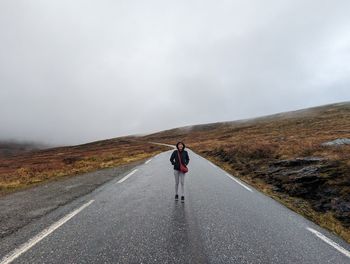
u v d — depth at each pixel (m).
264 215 7.04
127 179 12.62
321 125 67.62
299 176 10.95
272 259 4.48
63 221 6.22
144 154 37.62
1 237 5.25
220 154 27.28
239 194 9.58
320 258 4.61
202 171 16.03
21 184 13.05
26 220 6.32
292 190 10.07
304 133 50.44
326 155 13.60
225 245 4.97
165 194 9.29
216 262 4.30
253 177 13.94
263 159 17.48
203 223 6.18
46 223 6.08
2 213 6.96
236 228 5.91
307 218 7.16
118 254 4.51
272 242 5.21
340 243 5.38
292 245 5.11
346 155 12.08
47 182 12.88
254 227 6.03
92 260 4.29
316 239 5.49
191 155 31.17
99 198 8.62
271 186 11.48
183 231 5.61
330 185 9.22
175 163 8.55
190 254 4.54
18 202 8.32
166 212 7.02
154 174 14.36
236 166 18.09
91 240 5.09
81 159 28.69
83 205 7.70
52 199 8.59
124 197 8.78
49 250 4.66
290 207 8.16
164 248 4.76
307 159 12.92
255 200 8.73
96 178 13.20
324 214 7.60
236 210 7.39
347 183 8.89
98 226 5.88
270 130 78.50
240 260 4.39
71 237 5.23
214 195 9.27
